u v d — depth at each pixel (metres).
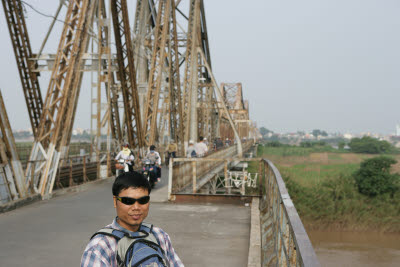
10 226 6.98
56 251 5.44
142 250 1.55
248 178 9.98
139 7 25.19
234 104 81.00
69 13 11.30
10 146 9.11
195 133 24.61
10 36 14.48
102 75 15.34
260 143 151.12
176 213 8.21
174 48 23.55
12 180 9.05
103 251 1.61
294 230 2.01
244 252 5.34
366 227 48.34
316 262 1.44
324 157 98.06
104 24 15.06
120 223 1.70
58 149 10.92
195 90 25.08
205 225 7.03
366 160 58.78
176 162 10.53
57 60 11.10
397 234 45.88
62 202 9.78
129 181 1.67
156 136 25.44
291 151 112.00
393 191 53.06
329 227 49.22
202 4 33.28
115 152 19.17
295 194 53.88
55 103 10.88
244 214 8.12
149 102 20.69
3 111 8.93
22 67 14.84
